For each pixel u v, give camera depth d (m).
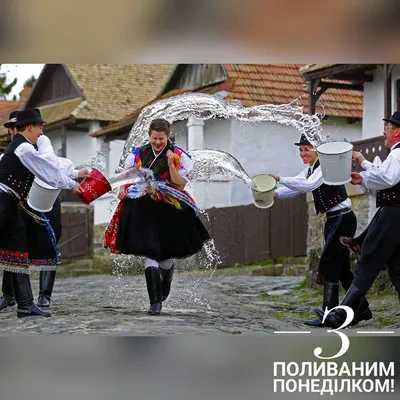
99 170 13.38
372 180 11.50
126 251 13.50
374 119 30.25
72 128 50.34
